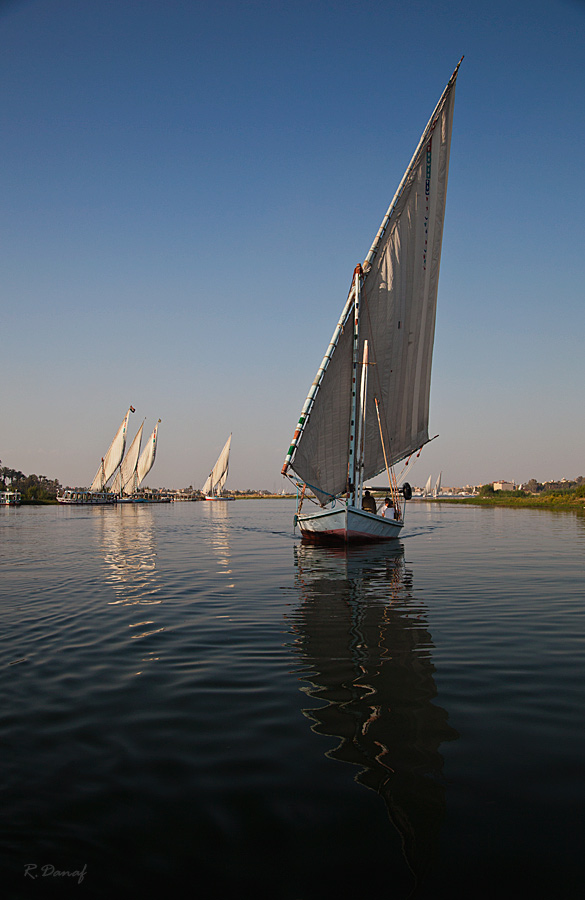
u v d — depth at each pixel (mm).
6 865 3865
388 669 8141
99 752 5492
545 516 70000
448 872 3828
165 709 6598
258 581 16500
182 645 9414
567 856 3980
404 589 15117
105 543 30297
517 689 7285
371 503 29125
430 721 6266
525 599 13617
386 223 27672
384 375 28938
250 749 5570
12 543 30375
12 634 10109
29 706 6688
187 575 17781
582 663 8414
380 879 3764
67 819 4375
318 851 4039
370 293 27516
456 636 10047
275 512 95375
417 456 31984
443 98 28906
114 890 3648
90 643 9531
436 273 30797
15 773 5070
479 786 4875
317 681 7598
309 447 26703
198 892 3645
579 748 5582
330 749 5570
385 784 4906
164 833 4223
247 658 8703
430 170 29266
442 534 37188
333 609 12445
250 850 4055
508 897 3604
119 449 139750
